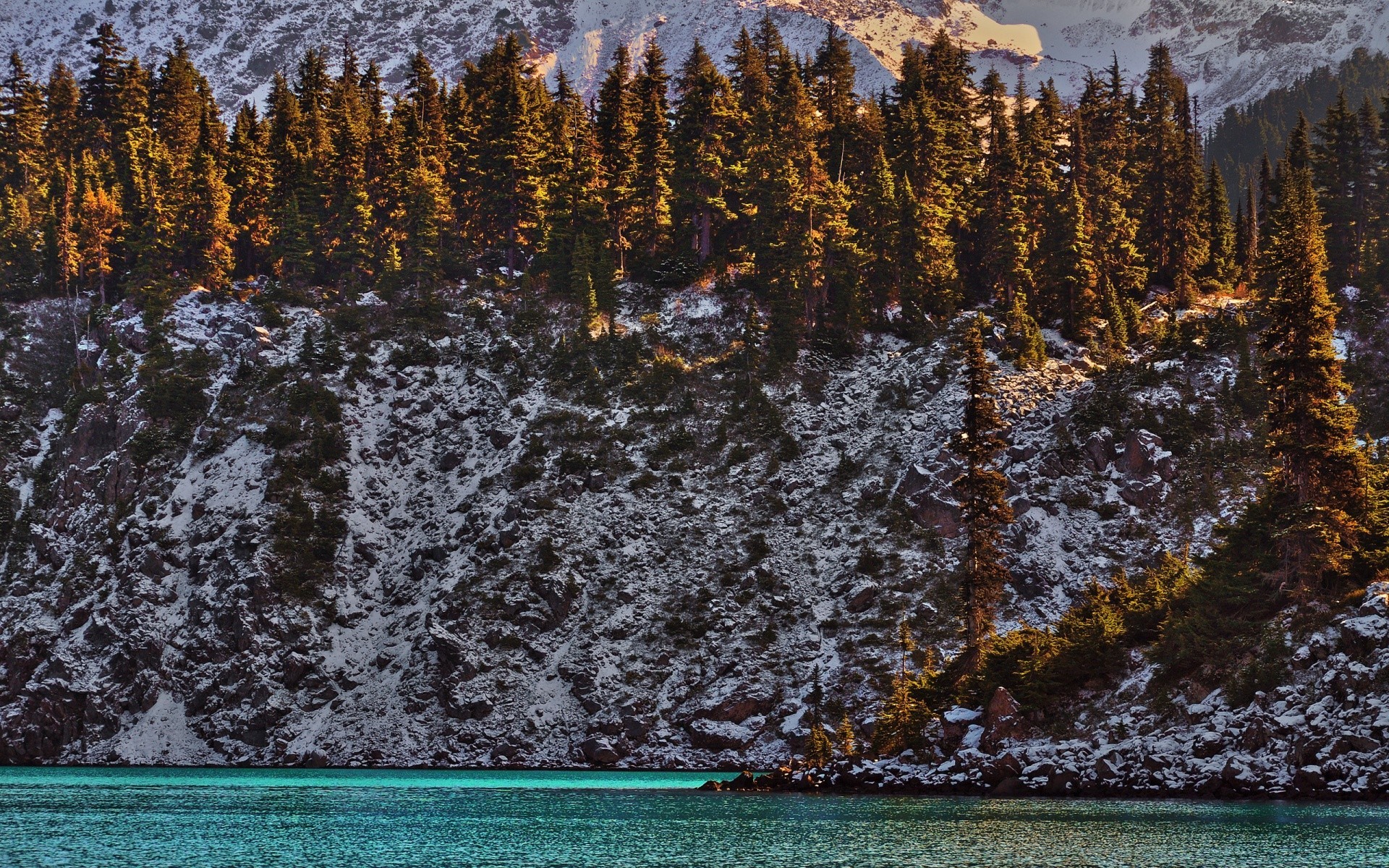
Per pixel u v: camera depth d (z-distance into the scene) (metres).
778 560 172.25
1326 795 97.44
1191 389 179.50
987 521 133.25
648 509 177.88
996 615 160.50
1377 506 118.62
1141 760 107.25
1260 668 107.00
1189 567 141.25
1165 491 168.75
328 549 175.62
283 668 165.50
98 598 173.50
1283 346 123.94
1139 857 78.88
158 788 128.75
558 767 154.88
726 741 154.88
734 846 87.31
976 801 107.12
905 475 176.50
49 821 99.81
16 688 167.50
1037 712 118.69
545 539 173.00
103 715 165.00
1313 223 126.50
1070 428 177.50
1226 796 101.19
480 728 158.88
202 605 170.50
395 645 169.38
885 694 153.12
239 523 175.75
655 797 119.31
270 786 132.00
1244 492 164.25
